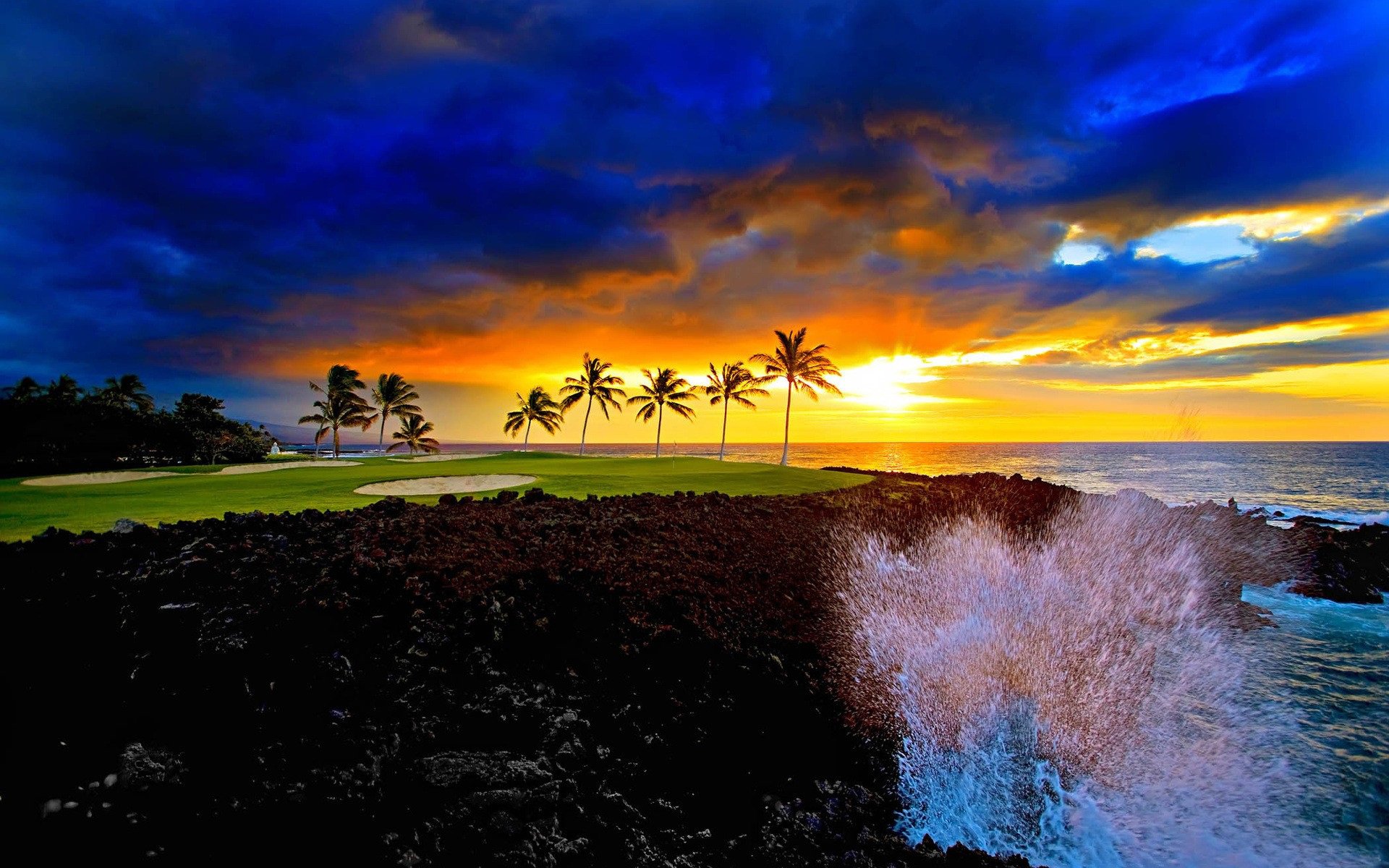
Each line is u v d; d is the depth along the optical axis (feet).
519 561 39.42
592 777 25.67
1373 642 56.95
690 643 35.76
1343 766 34.63
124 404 216.74
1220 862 26.86
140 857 17.65
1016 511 92.84
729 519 60.80
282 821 19.85
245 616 28.09
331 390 239.91
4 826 17.65
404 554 37.37
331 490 67.72
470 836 21.22
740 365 194.80
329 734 23.32
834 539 62.44
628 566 42.60
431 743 24.27
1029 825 29.55
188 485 71.46
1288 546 94.22
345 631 28.76
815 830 26.45
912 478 117.80
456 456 184.34
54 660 23.86
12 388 183.21
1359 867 26.27
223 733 22.34
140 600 28.22
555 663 31.14
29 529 40.81
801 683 36.65
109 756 20.45
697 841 24.50
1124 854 27.48
